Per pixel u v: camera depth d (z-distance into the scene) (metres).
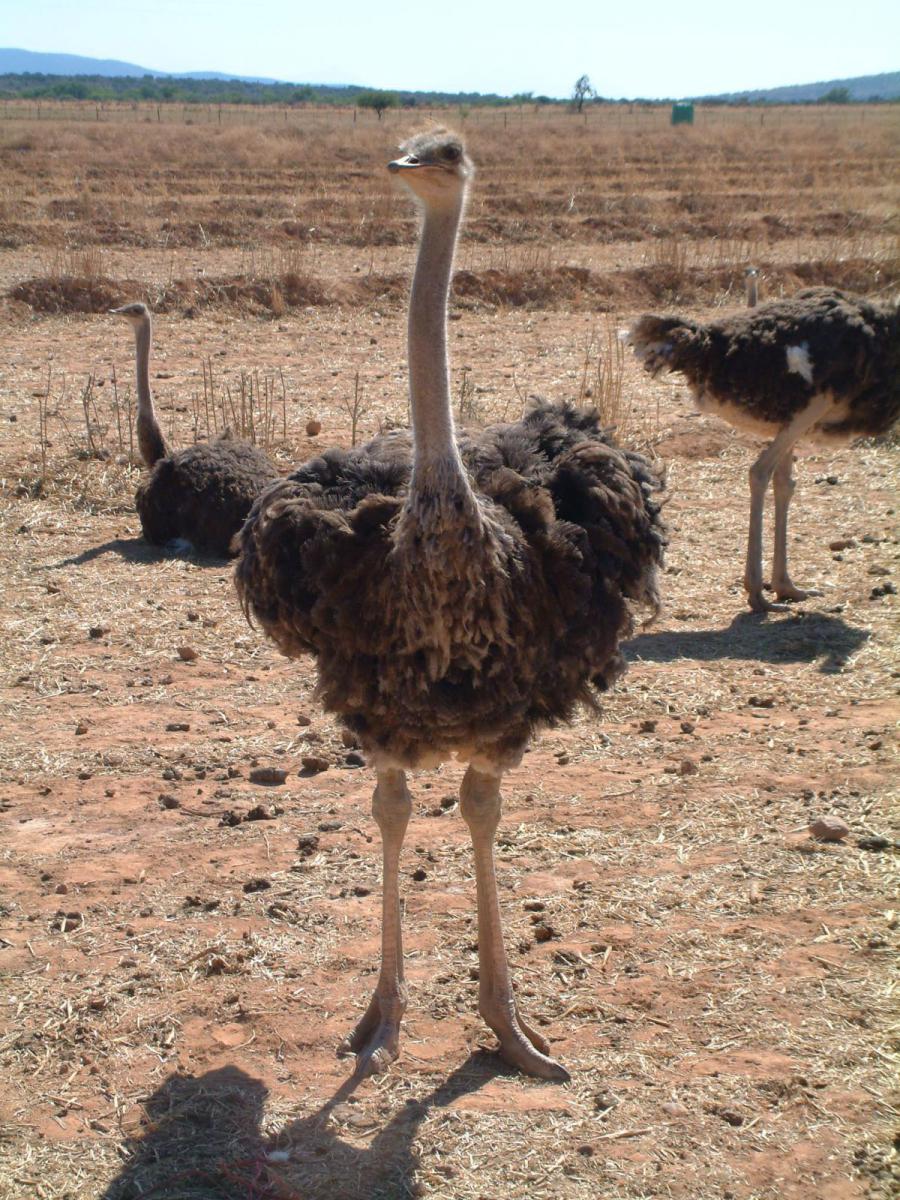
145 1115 2.89
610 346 11.23
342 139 34.97
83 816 4.05
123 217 17.69
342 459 3.15
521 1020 3.06
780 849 3.85
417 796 4.25
